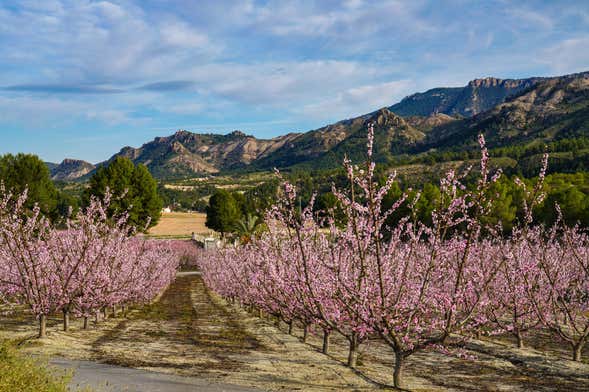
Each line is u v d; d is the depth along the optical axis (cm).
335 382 1170
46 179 5684
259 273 1720
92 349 1529
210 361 1398
